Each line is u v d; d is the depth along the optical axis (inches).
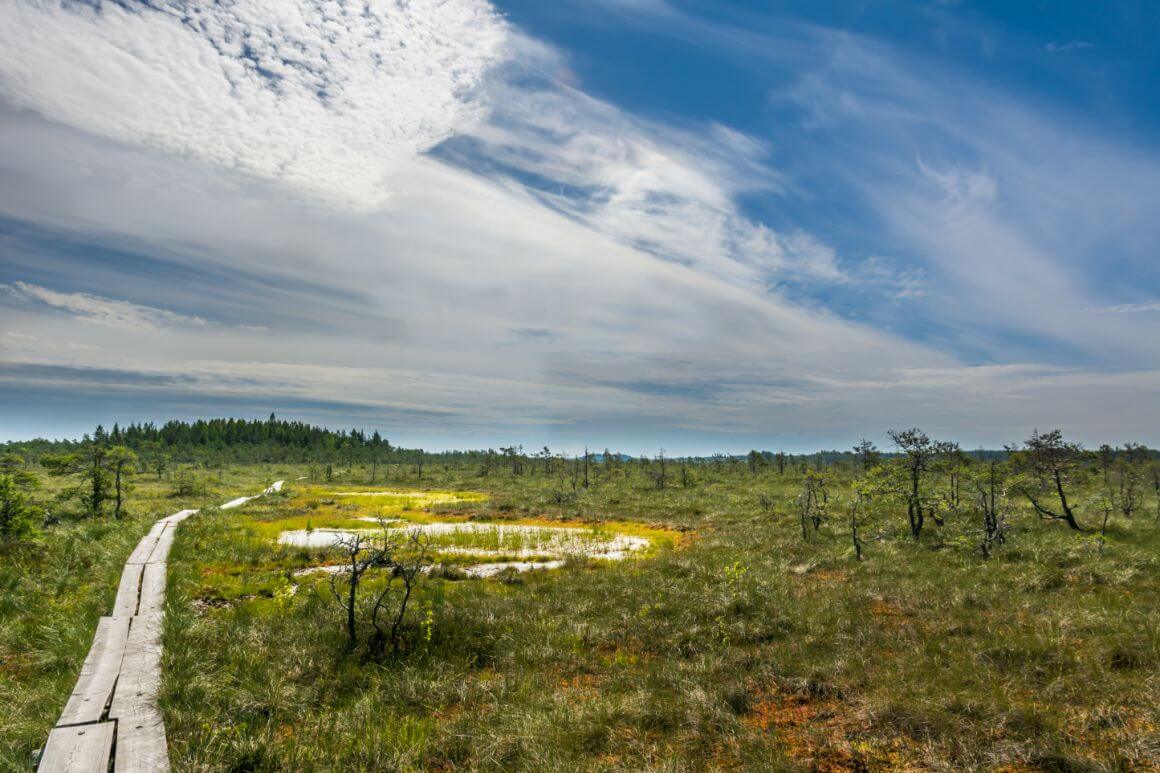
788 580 570.3
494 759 239.8
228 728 255.8
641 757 239.0
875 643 369.1
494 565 731.4
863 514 888.9
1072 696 262.7
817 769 223.5
